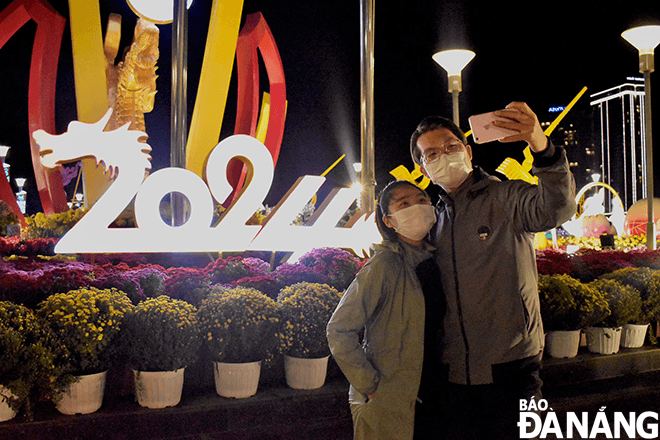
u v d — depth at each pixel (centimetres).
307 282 482
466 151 266
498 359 241
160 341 359
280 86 1065
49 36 968
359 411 251
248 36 993
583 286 541
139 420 353
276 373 435
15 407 333
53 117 1006
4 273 420
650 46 1048
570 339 534
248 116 1012
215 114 877
